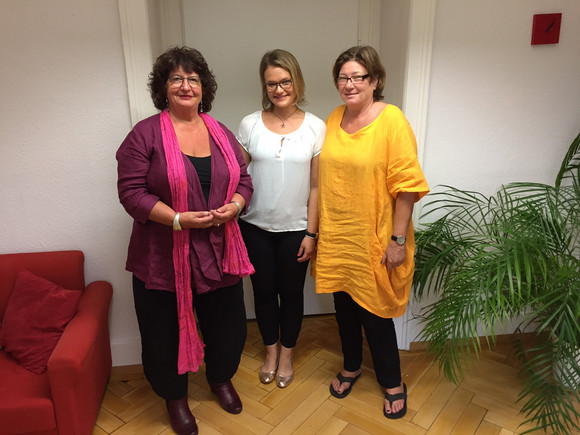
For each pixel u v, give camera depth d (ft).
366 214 5.55
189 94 4.99
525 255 5.25
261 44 7.47
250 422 6.08
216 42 7.37
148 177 4.99
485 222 6.61
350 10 7.54
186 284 5.24
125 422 6.12
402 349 7.68
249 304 8.63
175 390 5.75
